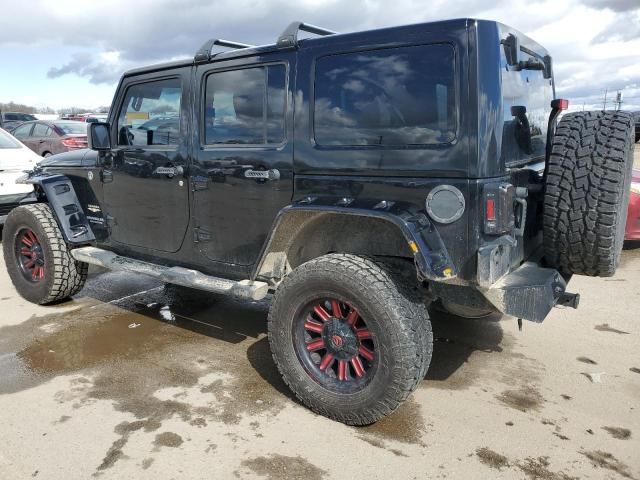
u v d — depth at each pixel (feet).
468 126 8.07
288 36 9.84
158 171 12.26
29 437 9.12
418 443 9.00
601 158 8.44
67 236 14.47
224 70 10.88
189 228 12.06
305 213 9.87
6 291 17.08
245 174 10.66
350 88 9.23
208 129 11.35
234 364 11.94
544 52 11.93
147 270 12.56
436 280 8.22
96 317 14.80
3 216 21.72
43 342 13.08
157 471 8.25
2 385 10.93
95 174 14.10
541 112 11.37
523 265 9.51
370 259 9.12
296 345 9.73
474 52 7.98
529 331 13.75
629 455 8.71
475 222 8.16
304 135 9.80
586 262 8.87
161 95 12.21
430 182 8.49
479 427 9.48
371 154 9.02
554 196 8.72
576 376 11.39
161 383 11.05
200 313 15.16
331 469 8.32
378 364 8.75
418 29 8.46
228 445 8.91
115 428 9.39
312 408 9.73
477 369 11.72
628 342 13.07
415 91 8.55
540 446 8.94
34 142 42.11
